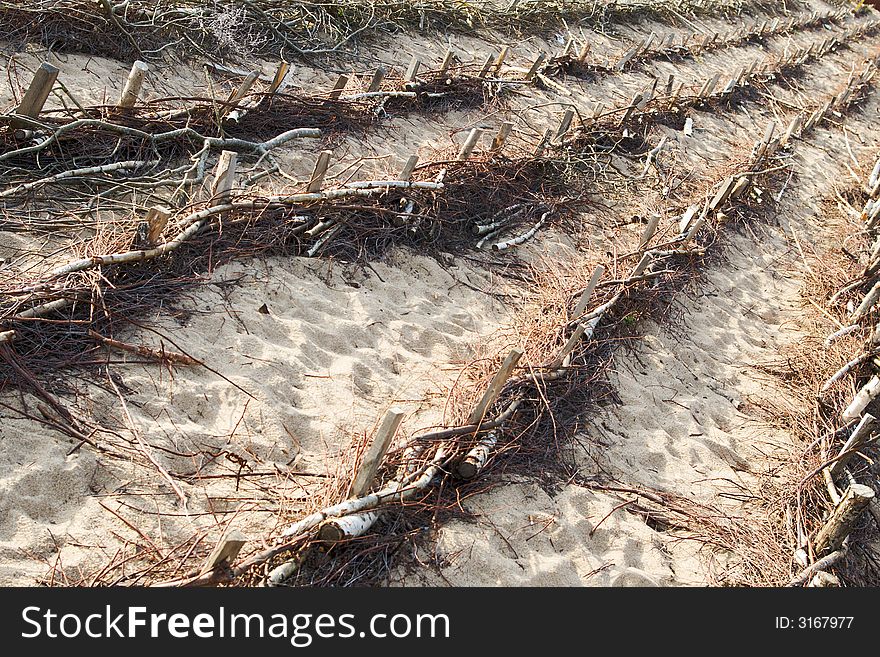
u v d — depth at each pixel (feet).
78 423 13.74
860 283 28.17
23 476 12.55
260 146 23.34
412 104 30.14
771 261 30.83
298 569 12.65
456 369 18.67
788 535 17.29
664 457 18.75
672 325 23.86
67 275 15.69
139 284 16.66
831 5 81.66
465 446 15.64
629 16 52.06
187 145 22.13
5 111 20.65
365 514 13.25
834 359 23.84
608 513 16.34
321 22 32.58
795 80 54.90
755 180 34.58
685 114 40.63
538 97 35.94
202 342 16.34
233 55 28.78
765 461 19.88
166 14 27.17
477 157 26.53
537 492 16.16
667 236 27.99
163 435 14.19
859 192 39.91
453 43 37.81
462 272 22.88
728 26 61.52
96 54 25.02
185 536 12.78
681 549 16.29
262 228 19.67
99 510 12.71
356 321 19.10
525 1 44.01
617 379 20.45
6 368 13.97
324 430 15.62
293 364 16.83
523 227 26.03
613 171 32.17
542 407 17.89
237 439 14.74
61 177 18.86
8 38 23.62
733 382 22.94
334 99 26.94
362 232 21.65
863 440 18.12
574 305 21.50
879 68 65.46
